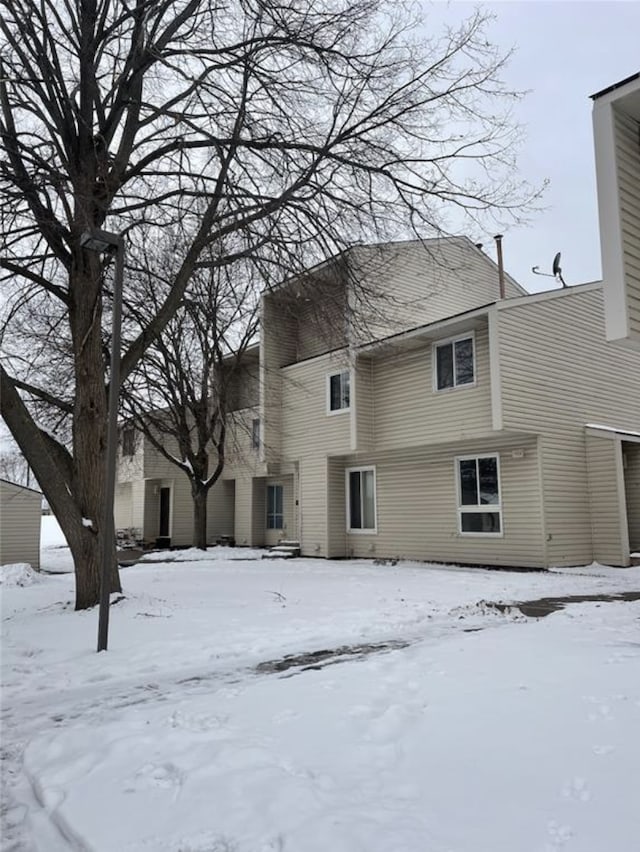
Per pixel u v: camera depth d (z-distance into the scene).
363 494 19.80
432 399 16.84
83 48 9.74
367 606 9.88
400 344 17.22
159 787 3.56
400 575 14.41
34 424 9.30
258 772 3.61
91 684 5.99
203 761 3.83
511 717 4.36
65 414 17.83
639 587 11.96
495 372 14.50
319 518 20.19
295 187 10.06
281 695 5.20
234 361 25.28
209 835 2.98
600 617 8.49
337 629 8.16
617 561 15.15
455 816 3.02
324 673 5.94
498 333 14.55
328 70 10.05
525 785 3.32
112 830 3.12
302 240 10.69
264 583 13.00
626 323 7.39
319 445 20.12
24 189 9.48
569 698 4.71
